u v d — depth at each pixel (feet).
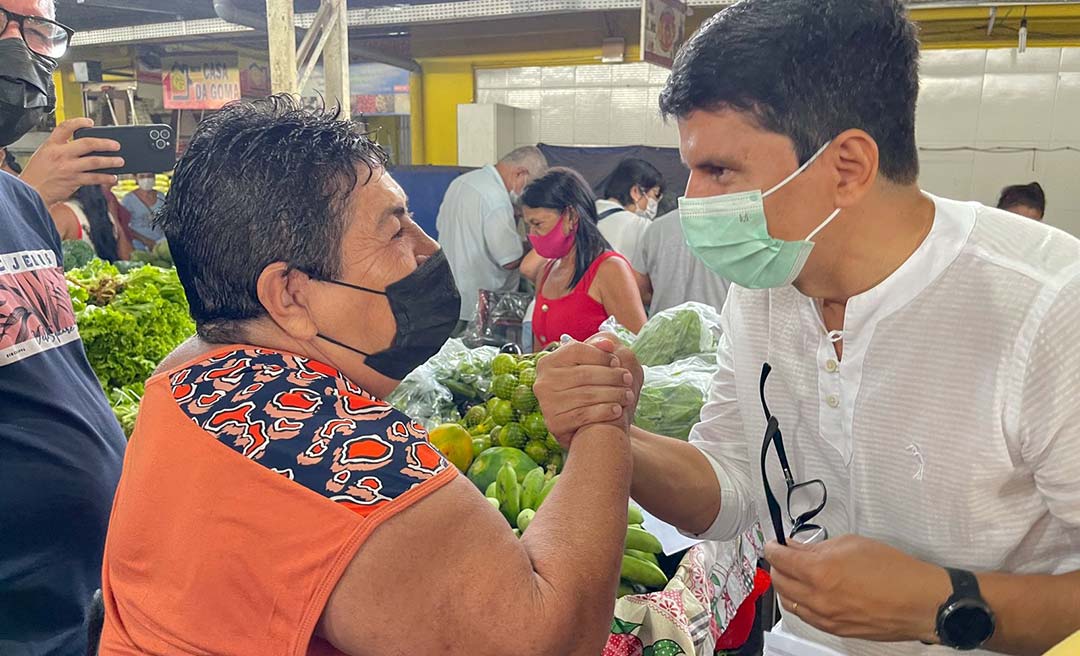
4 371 4.64
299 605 2.48
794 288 3.90
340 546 2.45
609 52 23.73
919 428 3.49
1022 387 3.19
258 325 2.99
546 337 10.44
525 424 5.97
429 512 2.52
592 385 3.26
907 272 3.38
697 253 3.52
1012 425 3.26
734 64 3.10
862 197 3.28
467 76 25.99
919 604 3.24
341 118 3.07
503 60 25.54
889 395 3.55
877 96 3.12
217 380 2.83
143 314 8.68
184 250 2.90
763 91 3.07
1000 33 20.75
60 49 5.80
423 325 3.06
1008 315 3.21
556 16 24.22
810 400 3.93
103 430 5.25
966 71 21.34
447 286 3.12
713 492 4.41
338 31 12.23
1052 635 3.23
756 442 4.32
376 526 2.46
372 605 2.48
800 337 3.90
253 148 2.77
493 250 16.39
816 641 4.40
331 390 2.78
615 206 15.62
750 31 3.10
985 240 3.33
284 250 2.78
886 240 3.39
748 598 5.90
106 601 2.97
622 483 3.12
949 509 3.51
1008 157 21.45
